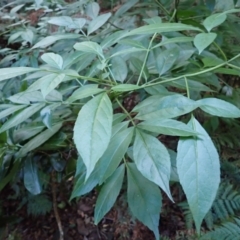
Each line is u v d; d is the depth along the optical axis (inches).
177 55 21.4
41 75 20.2
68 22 24.6
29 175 22.5
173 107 14.5
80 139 11.5
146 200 15.9
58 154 24.2
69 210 49.5
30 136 21.5
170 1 35.2
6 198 47.4
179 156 12.8
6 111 19.0
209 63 18.9
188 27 15.6
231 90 30.7
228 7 36.3
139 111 15.7
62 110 22.6
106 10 40.8
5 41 46.1
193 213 11.9
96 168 15.1
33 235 47.5
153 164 13.0
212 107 14.1
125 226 45.3
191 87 21.2
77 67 21.9
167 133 13.4
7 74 14.4
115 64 21.3
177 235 42.7
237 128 41.6
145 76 20.5
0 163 20.8
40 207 47.2
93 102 12.7
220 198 41.8
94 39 31.1
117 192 16.4
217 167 12.4
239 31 29.2
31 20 45.8
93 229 47.6
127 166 16.9
